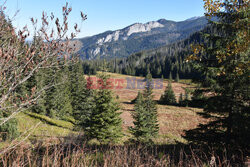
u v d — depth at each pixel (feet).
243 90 23.20
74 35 9.58
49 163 10.40
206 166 14.40
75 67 125.80
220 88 24.82
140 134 61.98
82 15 9.57
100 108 58.44
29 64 8.74
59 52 9.36
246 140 21.63
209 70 24.70
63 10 9.13
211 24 25.67
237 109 23.57
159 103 221.66
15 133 36.11
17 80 8.51
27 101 8.77
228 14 23.38
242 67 21.53
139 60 645.10
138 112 66.54
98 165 11.82
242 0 21.34
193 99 27.81
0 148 11.82
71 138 13.44
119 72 590.96
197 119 141.28
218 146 23.04
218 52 23.62
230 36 23.90
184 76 432.25
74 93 130.41
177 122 133.08
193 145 25.77
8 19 8.87
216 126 26.05
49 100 110.42
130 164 11.64
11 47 8.32
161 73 503.20
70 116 126.62
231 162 16.11
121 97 271.49
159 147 25.29
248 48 21.18
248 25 21.11
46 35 8.99
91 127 55.72
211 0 21.67
